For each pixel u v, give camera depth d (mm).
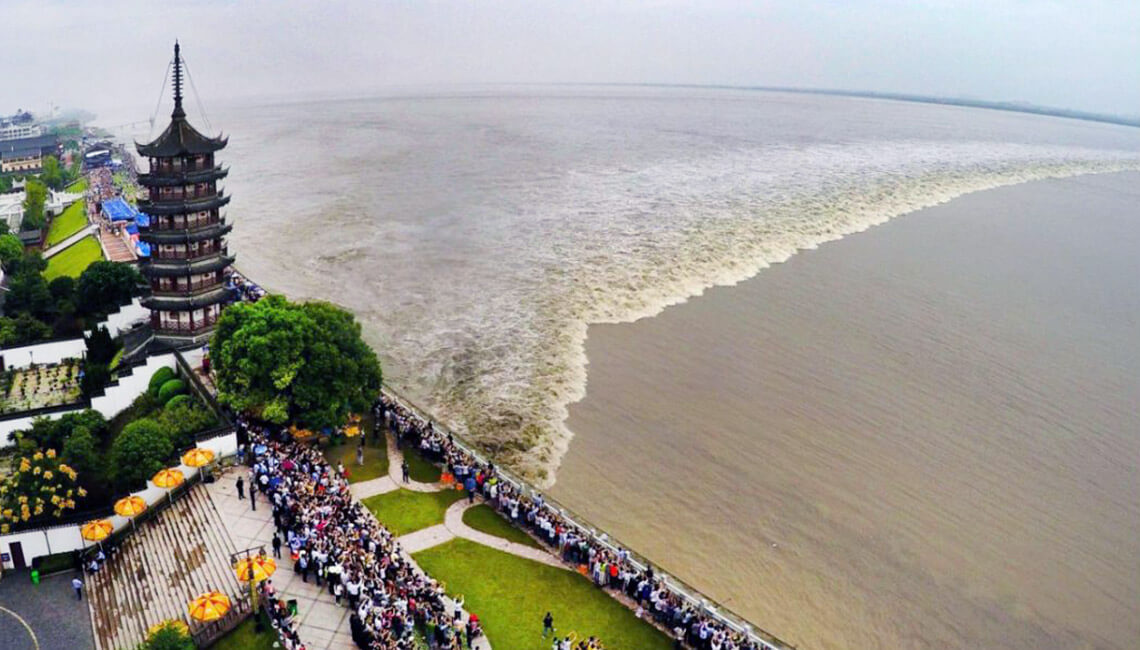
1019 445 88250
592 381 99750
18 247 140750
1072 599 67125
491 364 104375
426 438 76812
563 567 61906
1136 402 97562
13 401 90062
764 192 195375
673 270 138750
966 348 110562
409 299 129125
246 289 113562
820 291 129750
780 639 61156
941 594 67125
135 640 53156
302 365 74875
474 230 170250
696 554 69938
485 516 67812
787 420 91875
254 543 59469
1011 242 158750
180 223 89875
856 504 77875
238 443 72750
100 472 70812
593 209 183750
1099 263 147500
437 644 50812
